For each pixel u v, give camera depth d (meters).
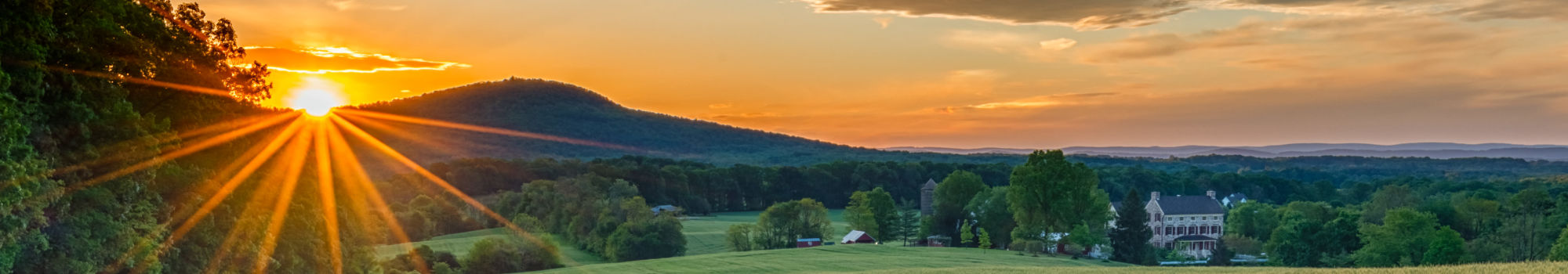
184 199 39.34
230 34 47.44
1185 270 61.56
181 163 41.41
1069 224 102.56
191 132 41.88
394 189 158.00
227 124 44.47
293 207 48.31
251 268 42.97
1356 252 91.31
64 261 31.61
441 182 167.75
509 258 93.00
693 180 187.88
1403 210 87.88
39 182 29.11
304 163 50.16
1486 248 92.81
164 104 41.34
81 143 33.78
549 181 154.25
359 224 66.06
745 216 178.12
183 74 42.00
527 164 193.75
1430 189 189.62
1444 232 85.12
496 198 158.12
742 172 198.38
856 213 130.25
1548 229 94.94
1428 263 84.50
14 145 27.56
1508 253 95.44
